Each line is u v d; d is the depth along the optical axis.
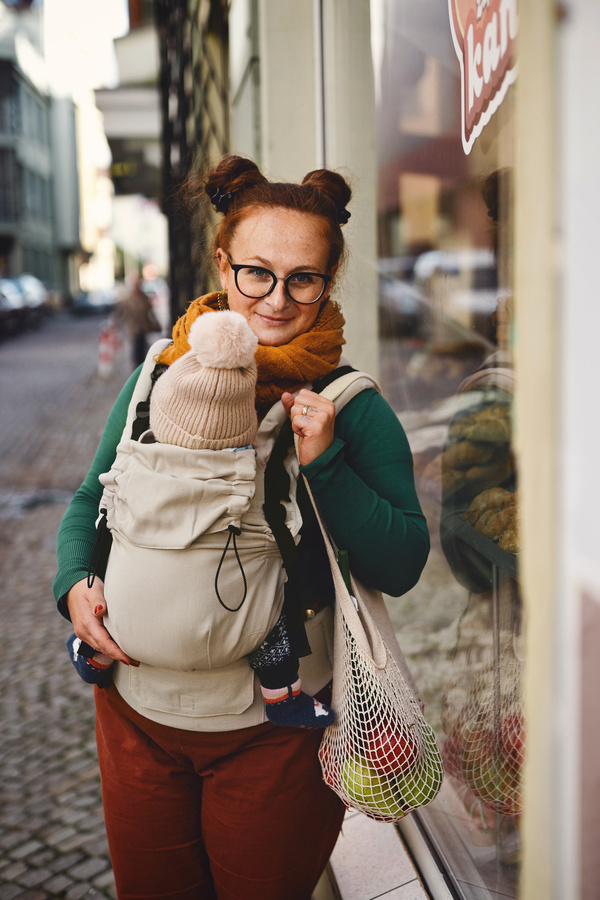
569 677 0.61
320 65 2.55
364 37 2.48
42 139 42.66
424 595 2.35
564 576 0.60
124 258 47.66
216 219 1.47
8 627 3.90
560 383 0.60
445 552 1.98
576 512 0.59
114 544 1.21
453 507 1.92
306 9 2.79
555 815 0.63
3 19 35.25
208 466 1.11
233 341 1.05
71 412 9.88
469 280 2.09
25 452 7.78
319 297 1.29
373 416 1.28
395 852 1.85
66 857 2.31
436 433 2.32
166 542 1.11
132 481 1.13
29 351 18.47
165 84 5.24
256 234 1.27
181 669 1.18
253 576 1.15
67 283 48.12
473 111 1.74
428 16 2.11
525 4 0.61
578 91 0.57
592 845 0.62
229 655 1.16
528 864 0.66
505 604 1.56
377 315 2.68
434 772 1.25
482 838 1.65
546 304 0.60
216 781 1.29
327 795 1.32
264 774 1.26
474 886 1.63
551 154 0.59
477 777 1.63
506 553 1.56
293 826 1.29
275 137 2.86
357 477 1.20
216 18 4.54
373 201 2.54
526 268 0.64
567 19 0.57
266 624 1.16
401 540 1.20
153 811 1.34
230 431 1.11
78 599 1.28
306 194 1.29
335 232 1.32
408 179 2.42
